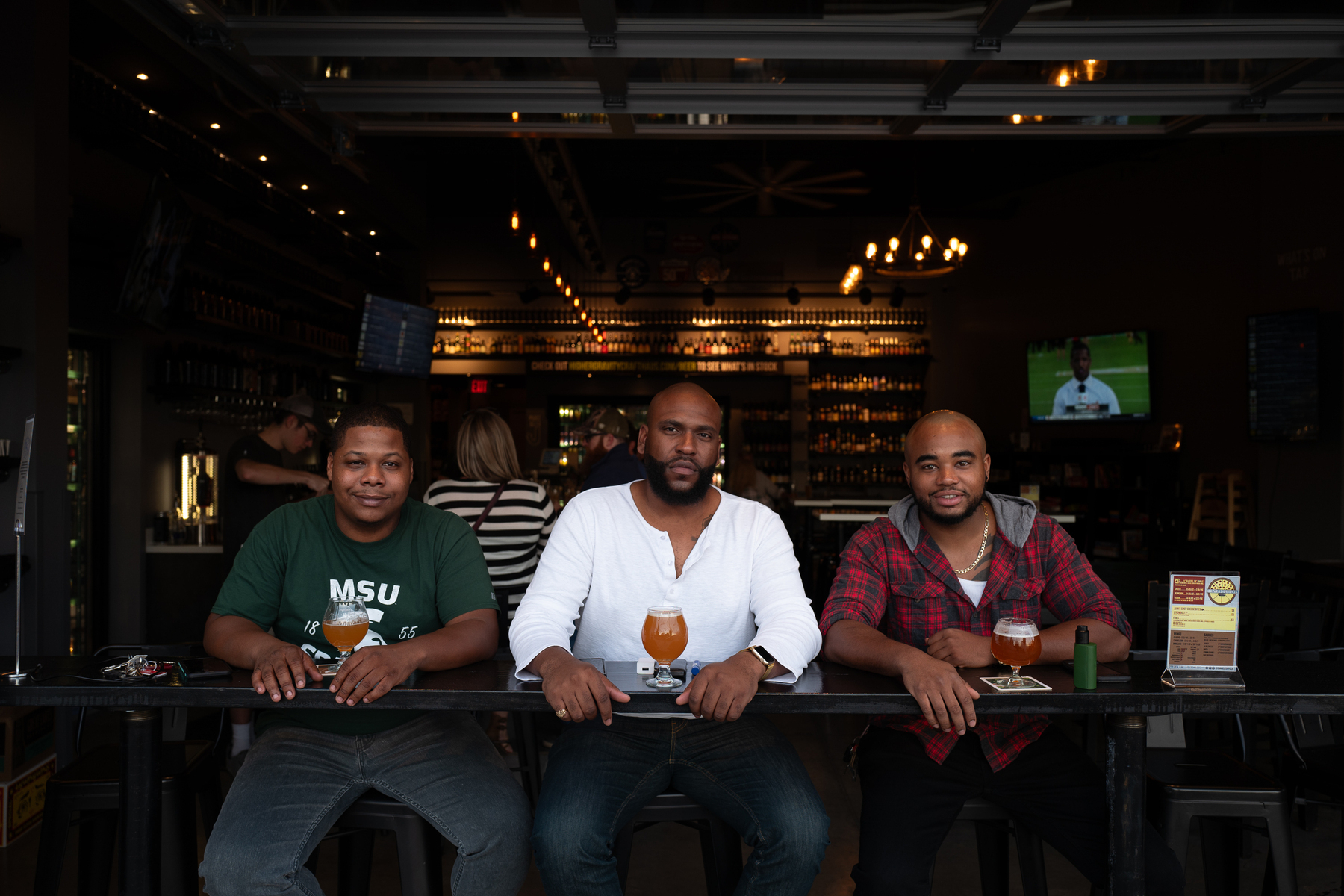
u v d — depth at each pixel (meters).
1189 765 2.03
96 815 1.90
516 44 2.83
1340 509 6.08
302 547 2.00
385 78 3.16
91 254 4.62
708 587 1.99
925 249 6.53
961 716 1.56
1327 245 6.17
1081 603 2.02
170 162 4.53
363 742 1.86
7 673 1.73
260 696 1.59
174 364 5.10
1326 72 3.07
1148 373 8.51
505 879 1.74
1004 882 2.00
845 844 2.84
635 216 10.81
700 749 1.83
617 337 10.63
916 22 2.69
